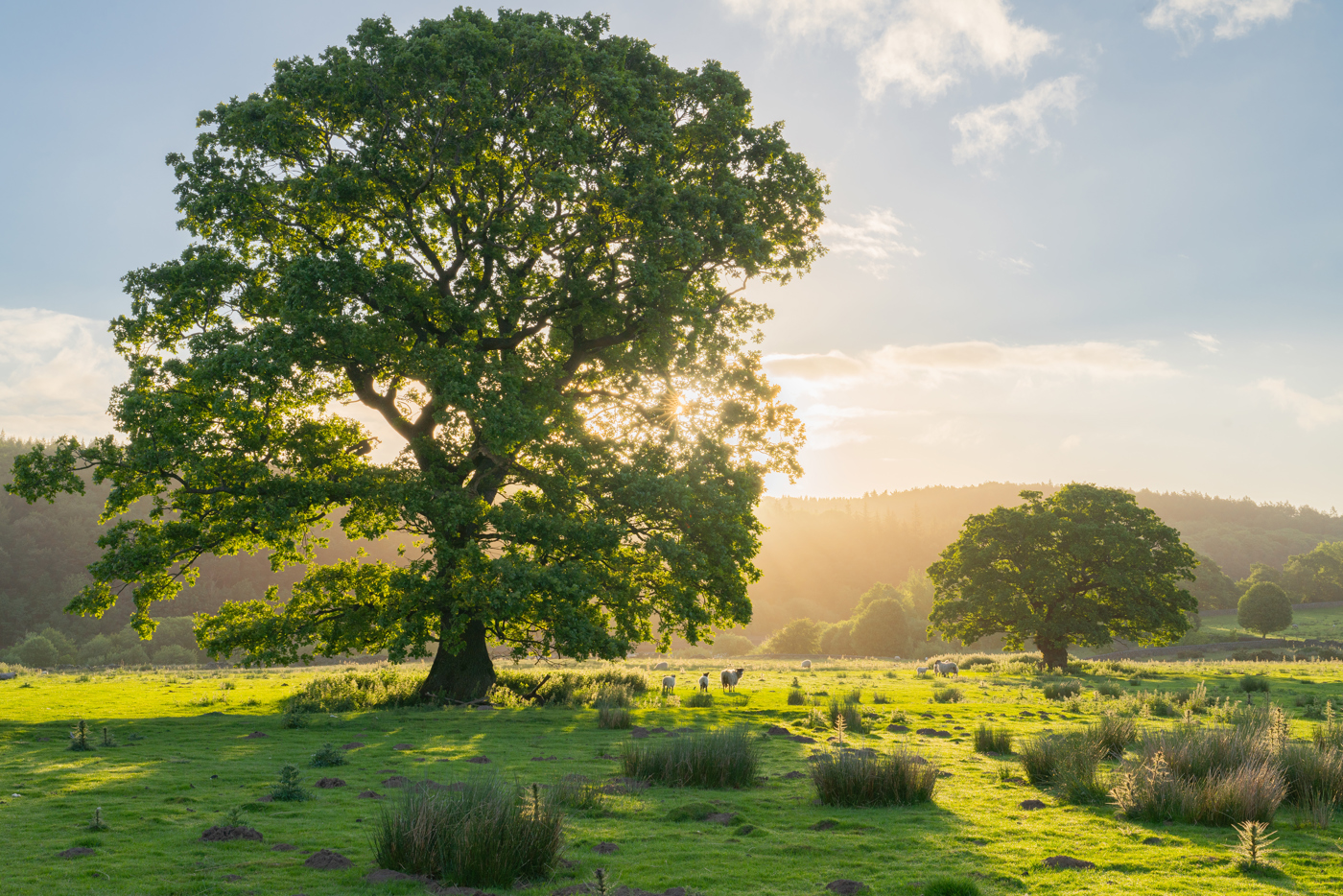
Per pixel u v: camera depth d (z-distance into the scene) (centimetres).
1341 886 573
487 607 1780
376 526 2200
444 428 1961
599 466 2038
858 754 972
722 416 2448
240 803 852
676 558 1942
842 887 568
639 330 2253
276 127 1905
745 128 2323
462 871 588
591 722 1669
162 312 2002
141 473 1758
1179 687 2925
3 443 18212
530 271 2188
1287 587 16375
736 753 1045
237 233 2133
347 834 719
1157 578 4878
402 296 1927
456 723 1642
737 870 619
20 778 1001
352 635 2050
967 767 1169
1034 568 4778
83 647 11519
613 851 679
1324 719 1772
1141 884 584
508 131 1908
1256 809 780
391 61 1864
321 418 2248
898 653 12119
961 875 607
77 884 556
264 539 1938
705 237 2138
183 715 1875
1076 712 2034
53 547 15000
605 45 2138
